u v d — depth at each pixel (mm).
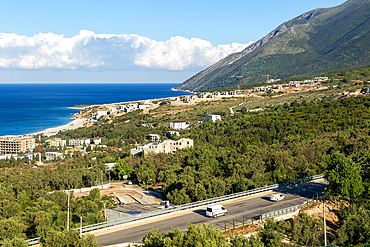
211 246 49906
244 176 104375
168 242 52625
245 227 67688
